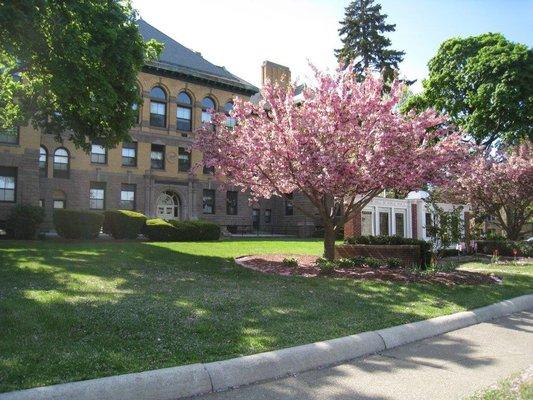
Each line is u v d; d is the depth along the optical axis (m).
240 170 12.98
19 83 17.94
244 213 37.81
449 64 28.86
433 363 5.41
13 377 4.11
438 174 11.34
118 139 16.94
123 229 21.61
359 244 15.18
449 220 14.81
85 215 20.45
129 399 4.02
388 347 6.04
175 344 5.30
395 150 11.16
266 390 4.45
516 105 25.42
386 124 11.09
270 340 5.61
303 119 11.27
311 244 22.78
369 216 19.81
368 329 6.39
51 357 4.67
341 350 5.52
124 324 5.95
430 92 29.75
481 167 21.09
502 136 27.22
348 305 7.99
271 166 12.39
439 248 15.86
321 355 5.30
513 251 19.91
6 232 21.05
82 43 12.84
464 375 4.99
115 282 9.02
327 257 13.49
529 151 23.17
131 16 16.09
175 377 4.29
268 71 40.66
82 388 3.92
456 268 14.84
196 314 6.71
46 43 12.73
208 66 36.94
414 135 11.23
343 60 12.20
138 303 7.20
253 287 9.32
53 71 12.93
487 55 26.61
